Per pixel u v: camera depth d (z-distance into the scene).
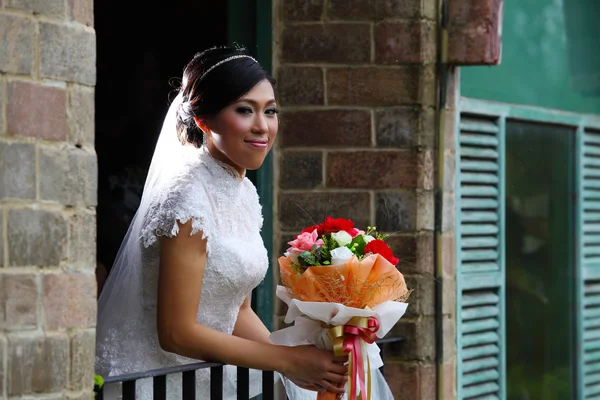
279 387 4.05
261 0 4.52
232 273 3.12
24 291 2.39
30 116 2.41
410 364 4.35
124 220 5.14
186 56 4.96
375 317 2.98
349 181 4.36
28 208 2.40
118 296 3.26
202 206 2.99
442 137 4.41
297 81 4.38
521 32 5.18
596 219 5.77
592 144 5.81
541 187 5.38
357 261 2.91
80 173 2.52
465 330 4.77
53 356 2.45
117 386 3.22
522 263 5.23
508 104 5.04
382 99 4.35
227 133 3.09
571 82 5.55
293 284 3.00
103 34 5.15
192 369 2.93
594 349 5.76
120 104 5.16
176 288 2.95
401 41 4.33
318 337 3.04
